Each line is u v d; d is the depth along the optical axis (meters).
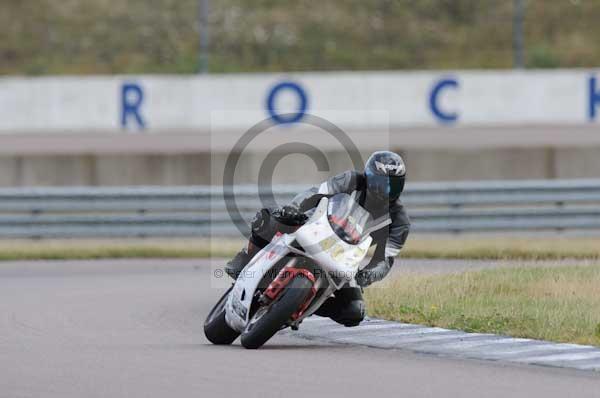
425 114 100.00
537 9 140.62
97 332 35.06
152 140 98.50
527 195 71.69
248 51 130.12
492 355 29.88
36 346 31.75
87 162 90.00
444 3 140.62
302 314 30.70
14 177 90.50
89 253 64.38
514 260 58.12
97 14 141.50
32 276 54.59
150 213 71.19
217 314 32.34
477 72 100.31
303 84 99.81
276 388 25.03
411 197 71.62
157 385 25.36
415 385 25.56
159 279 53.00
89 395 24.17
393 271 46.91
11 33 137.38
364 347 31.73
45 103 102.06
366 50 130.50
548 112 100.25
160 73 127.50
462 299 40.06
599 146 89.12
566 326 34.00
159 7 141.88
